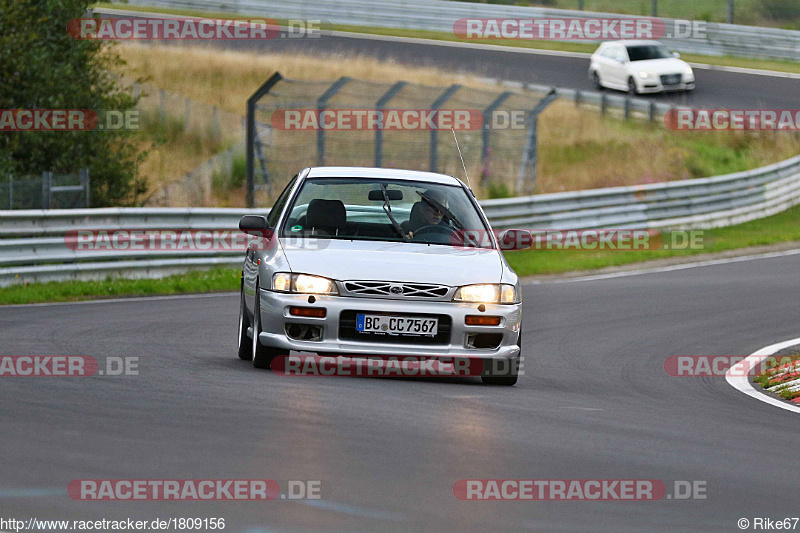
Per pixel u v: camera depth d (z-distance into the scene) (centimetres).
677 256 7831
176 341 3681
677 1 17175
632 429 2408
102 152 7700
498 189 9856
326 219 3158
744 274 6812
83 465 1792
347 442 2045
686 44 14400
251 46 13712
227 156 9956
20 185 6669
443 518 1584
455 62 13238
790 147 11844
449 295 2903
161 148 10144
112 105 7775
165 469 1788
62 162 7512
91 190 7769
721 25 14375
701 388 3294
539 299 5581
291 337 2892
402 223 3209
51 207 6725
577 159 11012
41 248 5450
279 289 2903
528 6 15038
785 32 14238
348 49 13700
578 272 7012
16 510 1543
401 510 1612
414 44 14300
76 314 4406
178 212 6169
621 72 12106
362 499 1658
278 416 2262
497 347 2938
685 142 11612
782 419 2748
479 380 3123
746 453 2209
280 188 9712
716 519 1669
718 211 9344
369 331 2864
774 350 4184
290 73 12069
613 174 10862
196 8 15162
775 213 9938
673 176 11000
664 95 12238
